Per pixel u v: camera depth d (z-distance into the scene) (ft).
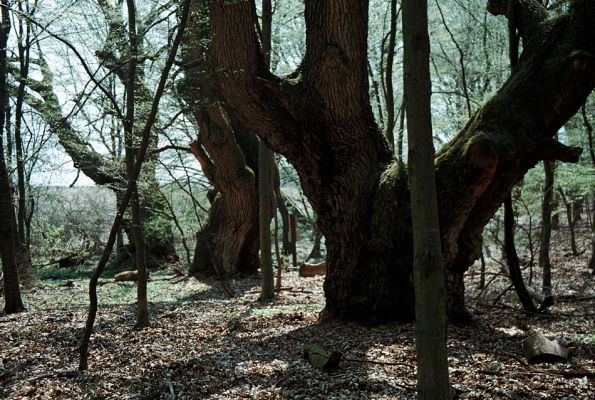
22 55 47.34
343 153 27.55
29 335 27.78
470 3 58.54
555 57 24.47
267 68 28.37
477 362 19.47
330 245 28.40
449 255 25.39
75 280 60.08
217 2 25.91
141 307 29.73
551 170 40.98
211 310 36.04
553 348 19.52
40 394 18.19
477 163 23.54
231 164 55.31
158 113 40.40
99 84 26.50
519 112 24.34
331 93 26.21
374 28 60.49
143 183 42.65
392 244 26.55
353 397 16.38
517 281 30.50
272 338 25.26
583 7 24.80
